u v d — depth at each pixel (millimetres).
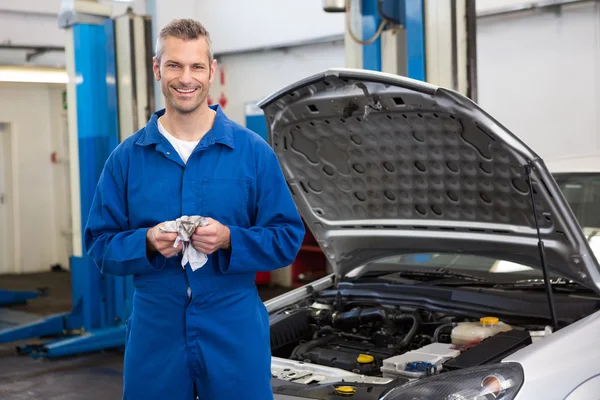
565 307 2523
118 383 4973
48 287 9219
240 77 9461
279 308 3090
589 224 2848
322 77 2400
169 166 2023
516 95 7047
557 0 6613
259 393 2039
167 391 2020
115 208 2066
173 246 1886
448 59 4402
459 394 1988
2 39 8898
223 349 2002
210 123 2061
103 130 5789
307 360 2650
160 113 2154
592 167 3049
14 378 5137
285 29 8789
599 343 2232
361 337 2818
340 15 8219
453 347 2455
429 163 2576
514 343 2316
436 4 4406
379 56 4605
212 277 1987
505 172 2369
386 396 2070
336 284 3252
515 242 2564
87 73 5715
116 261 1954
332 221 3051
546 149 6898
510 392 1991
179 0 9508
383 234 2938
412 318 2770
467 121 2273
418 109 2342
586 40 6547
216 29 9555
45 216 10727
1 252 10586
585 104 6617
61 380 5066
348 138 2656
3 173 10578
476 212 2633
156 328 2012
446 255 3197
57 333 6070
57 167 10680
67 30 5824
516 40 6988
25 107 10445
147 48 5668
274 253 2014
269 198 2072
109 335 5801
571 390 2096
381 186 2787
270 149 2107
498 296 2703
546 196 2279
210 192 2008
